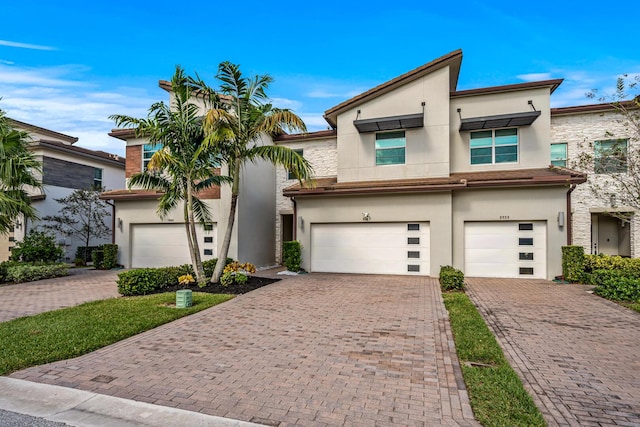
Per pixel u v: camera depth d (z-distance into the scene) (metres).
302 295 9.32
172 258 15.41
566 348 5.33
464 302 8.09
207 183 11.01
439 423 3.29
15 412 3.49
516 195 11.91
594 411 3.54
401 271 12.88
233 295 9.29
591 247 14.48
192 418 3.36
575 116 14.52
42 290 10.50
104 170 20.92
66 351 5.05
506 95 13.44
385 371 4.47
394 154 13.97
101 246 18.38
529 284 10.82
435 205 12.41
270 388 4.00
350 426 3.25
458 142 13.92
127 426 3.25
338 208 13.47
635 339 5.70
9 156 11.41
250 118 10.44
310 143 17.53
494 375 4.22
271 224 17.39
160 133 9.96
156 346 5.44
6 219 11.32
